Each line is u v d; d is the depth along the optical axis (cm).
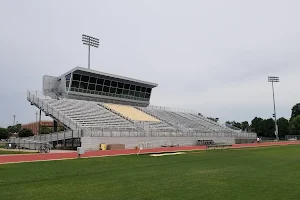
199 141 4659
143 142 3800
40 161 2047
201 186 1134
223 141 5119
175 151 3247
